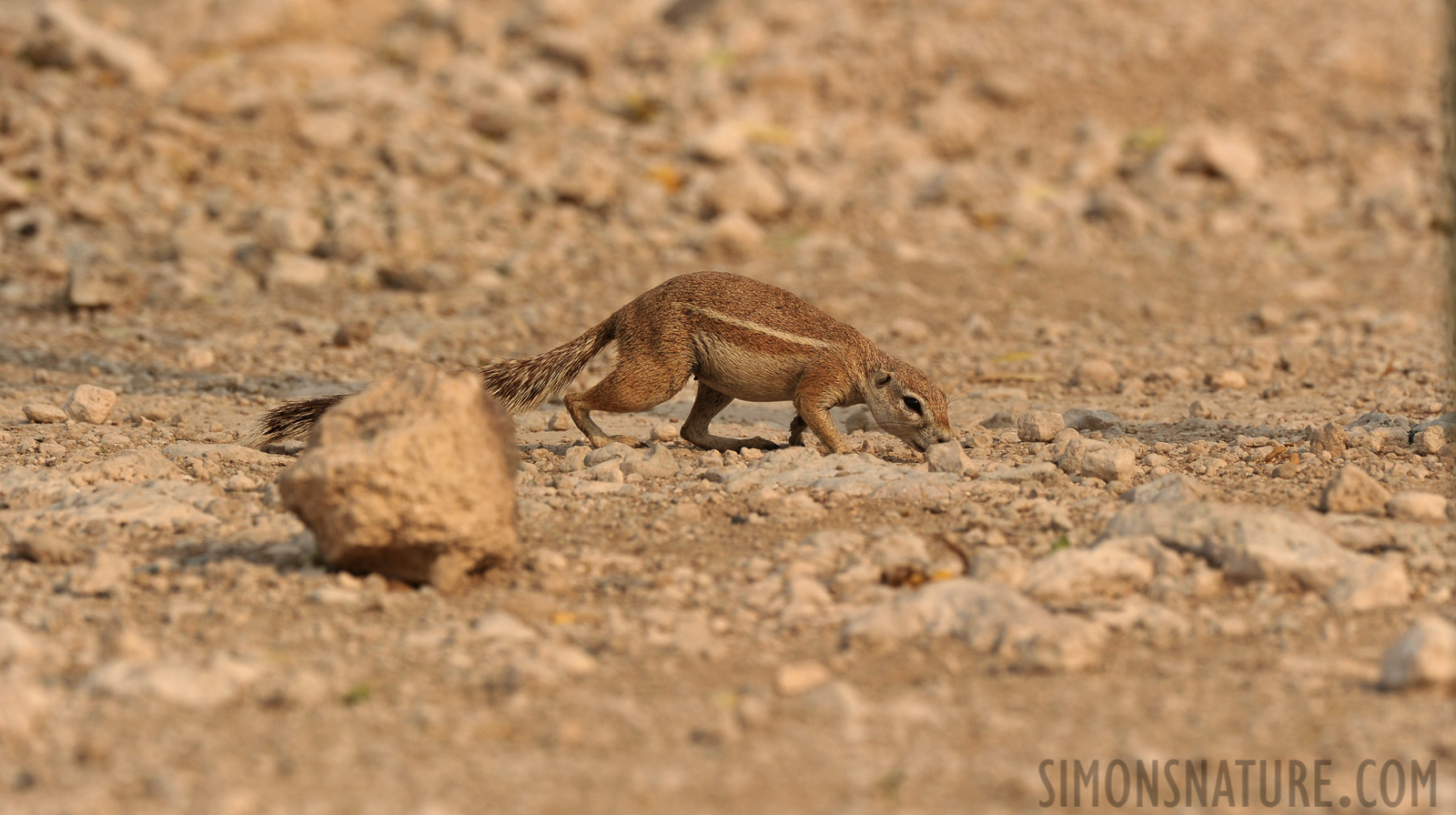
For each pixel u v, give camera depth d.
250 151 30.83
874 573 10.00
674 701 7.82
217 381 18.64
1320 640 8.80
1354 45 43.50
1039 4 45.28
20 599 9.52
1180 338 23.31
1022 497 12.09
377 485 9.34
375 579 9.80
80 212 27.30
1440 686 7.76
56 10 34.19
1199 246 30.53
